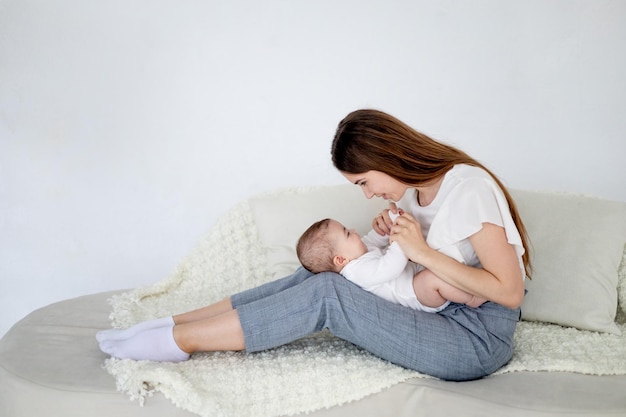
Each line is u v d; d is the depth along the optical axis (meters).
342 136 1.82
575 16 2.79
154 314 2.21
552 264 2.18
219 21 2.83
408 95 2.87
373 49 2.85
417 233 1.80
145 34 2.83
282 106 2.89
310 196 2.46
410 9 2.82
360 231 2.37
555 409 1.60
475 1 2.80
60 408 1.68
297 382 1.73
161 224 2.96
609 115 2.83
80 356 1.86
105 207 2.93
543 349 1.96
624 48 2.79
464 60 2.84
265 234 2.44
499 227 1.77
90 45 2.83
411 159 1.79
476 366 1.79
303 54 2.85
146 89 2.86
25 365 1.81
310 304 1.81
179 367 1.77
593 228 2.20
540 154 2.88
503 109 2.86
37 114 2.86
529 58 2.82
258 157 2.92
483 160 2.89
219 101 2.88
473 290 1.75
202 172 2.92
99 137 2.88
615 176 2.87
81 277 2.98
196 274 2.48
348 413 1.70
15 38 2.81
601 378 1.78
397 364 1.83
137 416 1.66
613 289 2.16
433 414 1.68
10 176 2.89
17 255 2.95
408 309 1.83
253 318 1.81
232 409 1.64
